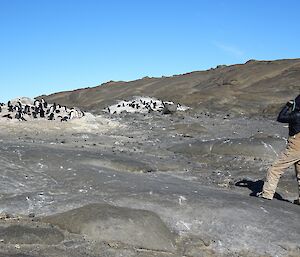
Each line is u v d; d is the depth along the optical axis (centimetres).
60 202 762
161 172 1092
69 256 575
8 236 616
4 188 832
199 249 638
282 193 929
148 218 673
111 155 1142
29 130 1606
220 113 2869
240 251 637
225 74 5788
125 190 821
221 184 991
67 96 5869
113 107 2823
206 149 1360
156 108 2825
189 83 5809
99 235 633
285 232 683
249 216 724
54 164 988
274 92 4266
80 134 1622
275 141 1361
